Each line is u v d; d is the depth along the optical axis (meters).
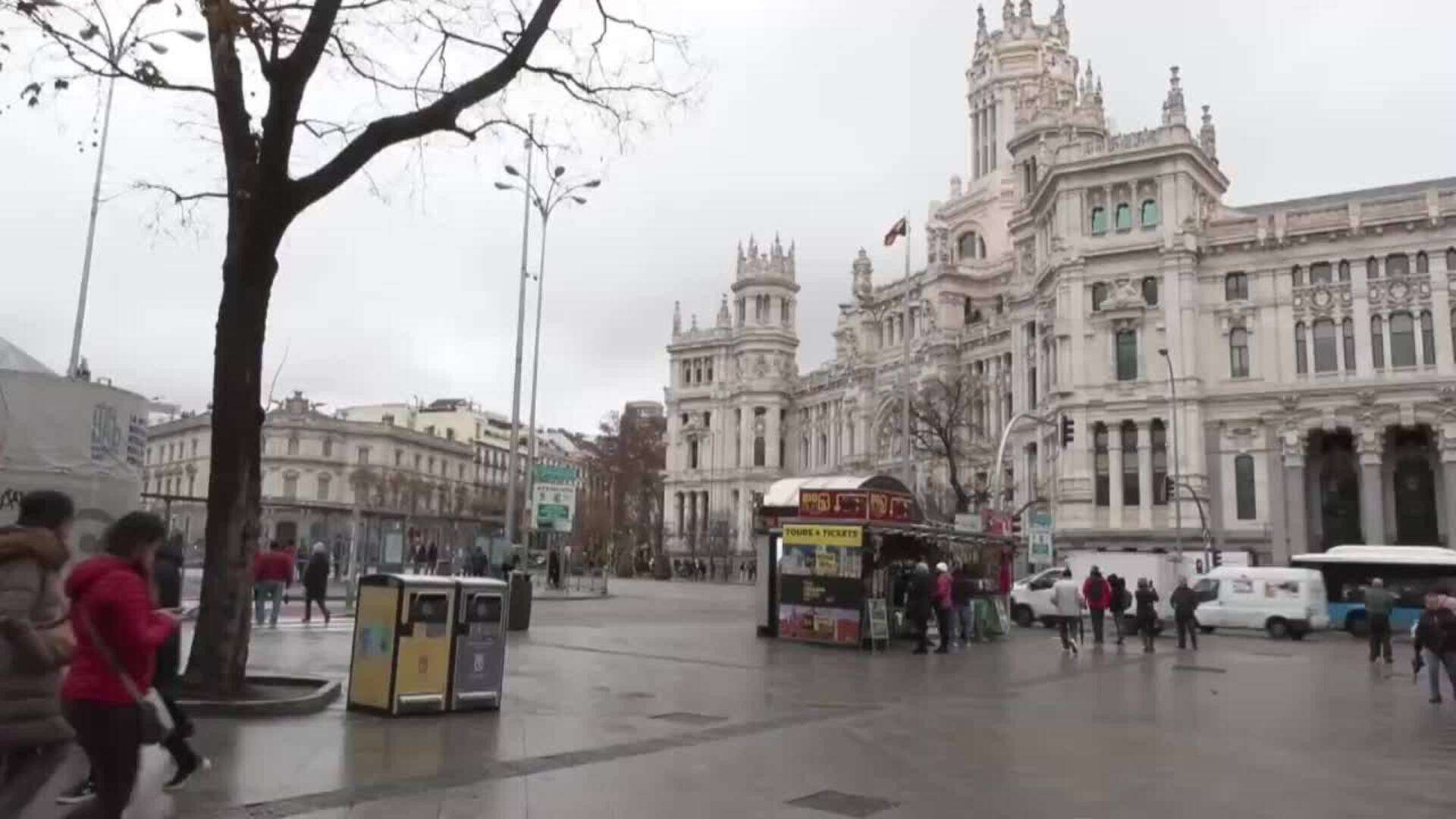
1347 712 16.88
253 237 13.60
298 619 29.28
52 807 7.43
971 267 90.25
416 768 10.02
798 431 118.62
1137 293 61.84
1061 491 62.75
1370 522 56.69
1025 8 92.94
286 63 13.38
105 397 17.47
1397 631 42.81
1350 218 58.38
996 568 35.44
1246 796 10.15
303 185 13.68
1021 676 21.89
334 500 109.81
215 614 13.35
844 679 19.88
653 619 35.50
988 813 9.17
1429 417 55.72
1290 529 57.81
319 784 9.18
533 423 47.84
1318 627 40.50
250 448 13.76
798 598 28.06
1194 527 59.16
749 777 10.33
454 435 144.50
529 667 19.62
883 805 9.37
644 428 131.50
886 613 27.88
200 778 9.22
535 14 14.12
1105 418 62.16
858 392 100.69
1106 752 12.55
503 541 40.53
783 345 122.69
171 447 97.19
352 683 13.35
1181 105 62.12
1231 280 61.47
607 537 109.75
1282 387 59.09
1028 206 74.44
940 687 19.31
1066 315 63.97
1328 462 60.38
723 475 120.94
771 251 125.12
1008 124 92.12
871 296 103.31
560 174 48.94
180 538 18.36
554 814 8.52
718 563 112.06
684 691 16.98
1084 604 38.09
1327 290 58.94
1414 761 12.29
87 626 5.78
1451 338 55.78
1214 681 21.73
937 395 77.88
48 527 6.10
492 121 16.42
